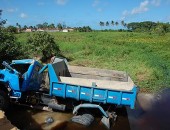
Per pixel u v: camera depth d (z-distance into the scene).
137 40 54.12
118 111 10.24
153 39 57.06
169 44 44.12
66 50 30.59
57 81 9.38
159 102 11.67
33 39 22.38
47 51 22.33
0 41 14.05
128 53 27.58
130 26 144.50
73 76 11.68
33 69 9.72
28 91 9.81
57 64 10.38
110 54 26.14
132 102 8.87
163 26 80.00
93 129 8.50
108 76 11.31
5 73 9.51
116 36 67.19
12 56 14.53
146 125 9.09
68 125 8.64
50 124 8.63
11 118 8.89
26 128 8.18
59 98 9.80
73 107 9.62
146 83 14.44
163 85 14.36
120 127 8.85
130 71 17.09
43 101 9.74
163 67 18.95
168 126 9.02
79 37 60.97
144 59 22.52
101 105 9.51
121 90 8.86
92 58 23.69
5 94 9.20
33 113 9.52
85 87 9.10
